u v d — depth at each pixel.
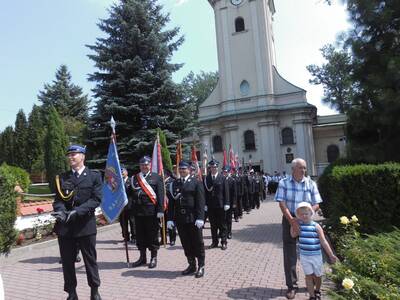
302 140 41.22
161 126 21.81
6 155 43.38
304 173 5.93
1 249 8.34
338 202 8.77
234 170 16.66
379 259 5.52
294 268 5.79
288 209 5.84
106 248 10.35
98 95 21.56
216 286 6.36
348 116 12.16
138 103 21.48
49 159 25.91
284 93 42.31
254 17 43.09
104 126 21.41
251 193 20.25
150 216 8.02
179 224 7.29
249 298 5.70
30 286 6.79
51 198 22.81
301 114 41.44
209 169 10.07
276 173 37.16
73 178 5.79
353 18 11.84
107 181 8.00
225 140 43.47
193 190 7.23
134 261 8.56
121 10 22.25
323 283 6.12
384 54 11.29
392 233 6.91
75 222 5.62
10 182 8.46
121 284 6.66
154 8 23.22
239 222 15.33
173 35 23.28
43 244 10.78
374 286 4.79
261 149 41.69
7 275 7.65
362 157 11.84
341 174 8.77
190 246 7.27
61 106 54.44
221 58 44.16
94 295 5.72
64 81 58.66
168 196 7.83
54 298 6.06
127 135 21.52
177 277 7.02
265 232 12.34
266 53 42.47
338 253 7.35
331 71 43.22
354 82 12.12
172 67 22.77
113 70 21.25
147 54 22.22
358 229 8.49
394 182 8.36
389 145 11.45
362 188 8.54
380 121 10.91
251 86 42.81
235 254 8.96
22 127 44.16
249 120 42.47
